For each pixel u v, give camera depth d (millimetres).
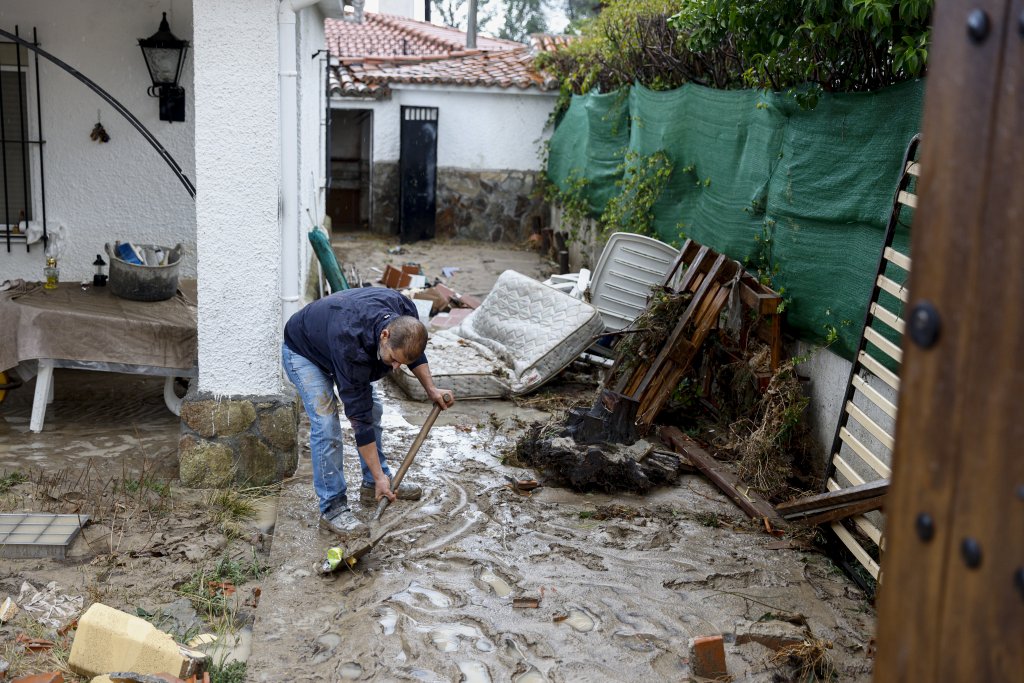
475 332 8289
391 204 17203
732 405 6398
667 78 9383
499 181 17016
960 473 873
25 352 6246
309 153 8586
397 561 4379
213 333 5523
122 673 3355
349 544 4387
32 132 7797
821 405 5871
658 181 8742
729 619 3922
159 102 7855
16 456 5988
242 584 4469
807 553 4613
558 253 14641
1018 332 804
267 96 5246
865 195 5309
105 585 4406
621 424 5934
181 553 4746
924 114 912
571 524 4871
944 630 898
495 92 16594
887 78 5496
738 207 6977
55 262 6961
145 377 7996
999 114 821
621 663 3557
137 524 5059
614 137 11211
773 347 6043
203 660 3578
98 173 7953
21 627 4023
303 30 7535
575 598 4066
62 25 7609
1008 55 813
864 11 4719
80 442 6324
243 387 5598
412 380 7090
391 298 4559
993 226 827
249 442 5609
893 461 955
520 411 7012
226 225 5391
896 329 4520
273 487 5641
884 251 4648
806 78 6113
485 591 4125
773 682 3438
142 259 7301
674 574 4328
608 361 7949
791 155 6129
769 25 5848
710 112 7578
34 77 7680
